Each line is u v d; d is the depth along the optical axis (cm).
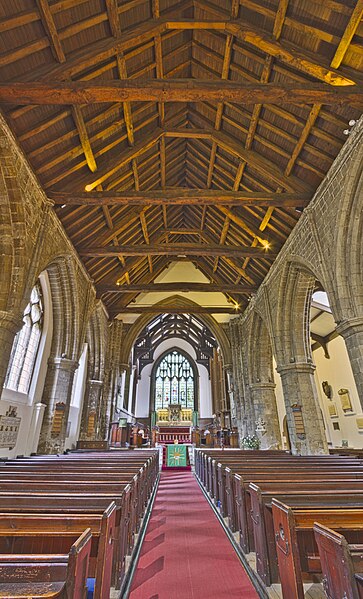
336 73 631
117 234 1244
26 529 264
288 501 359
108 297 1644
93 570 292
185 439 2600
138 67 787
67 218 966
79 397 1446
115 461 746
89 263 1244
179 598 336
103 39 679
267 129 869
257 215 1127
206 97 638
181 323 2902
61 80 636
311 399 1059
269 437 1440
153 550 464
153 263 1750
